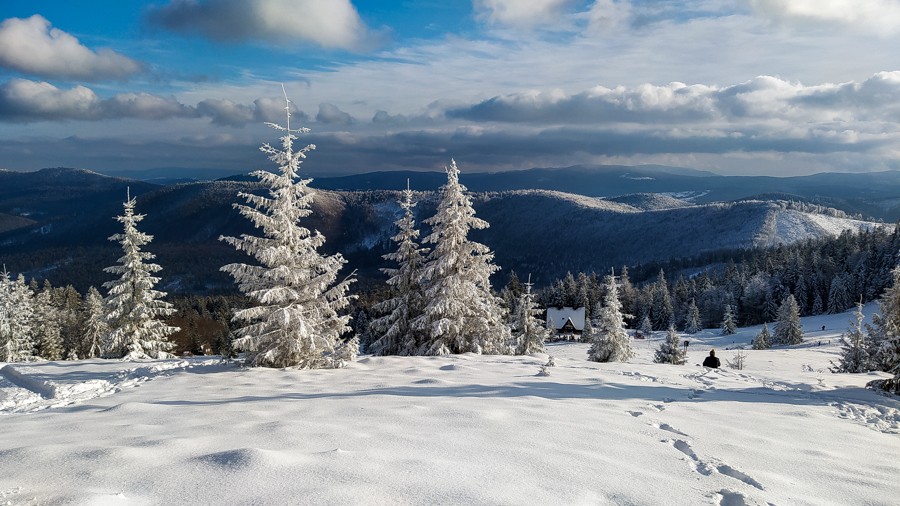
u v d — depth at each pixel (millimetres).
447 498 3387
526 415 6629
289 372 12531
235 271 13938
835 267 99812
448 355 18234
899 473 4906
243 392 9539
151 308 25094
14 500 3090
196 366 14234
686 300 101500
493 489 3611
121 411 6988
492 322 21625
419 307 21594
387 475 3717
